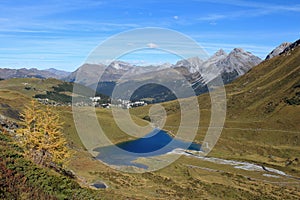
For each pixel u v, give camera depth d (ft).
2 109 318.24
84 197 74.84
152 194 208.85
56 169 132.46
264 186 343.67
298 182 375.45
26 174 67.51
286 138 611.06
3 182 58.34
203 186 298.97
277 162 496.64
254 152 553.23
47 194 64.34
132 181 228.43
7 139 110.52
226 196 280.31
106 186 181.78
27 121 141.28
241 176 378.73
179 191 256.52
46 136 140.67
